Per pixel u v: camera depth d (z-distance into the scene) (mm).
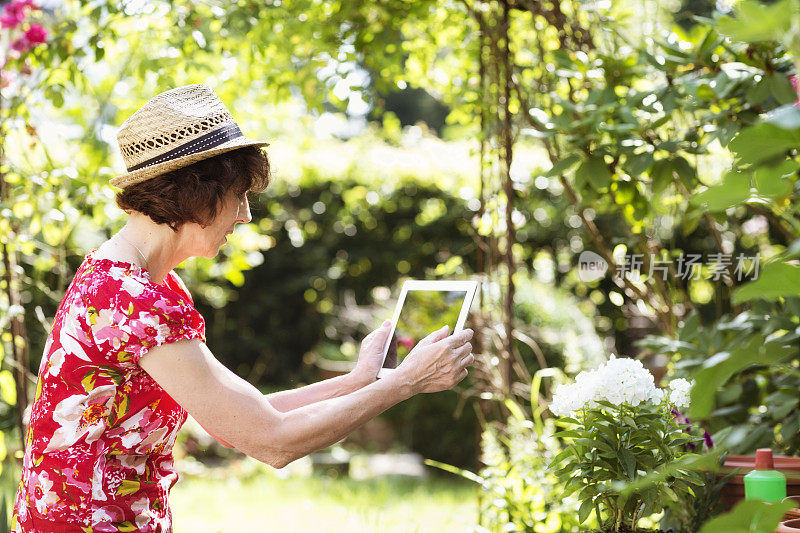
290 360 7902
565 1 3158
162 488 1593
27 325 5379
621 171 2777
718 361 1069
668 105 2518
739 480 1984
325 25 3309
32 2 3059
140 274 1518
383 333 1916
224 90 3621
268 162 1685
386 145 7648
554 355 5215
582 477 1841
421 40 3656
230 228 1645
